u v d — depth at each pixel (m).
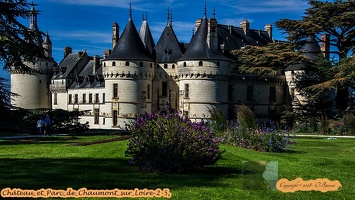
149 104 55.66
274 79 61.97
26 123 35.22
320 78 48.75
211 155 13.31
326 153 20.67
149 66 55.31
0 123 34.06
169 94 56.66
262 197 9.98
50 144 22.19
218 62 52.50
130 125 14.35
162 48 58.19
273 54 48.91
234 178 12.11
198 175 12.48
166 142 12.91
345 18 44.47
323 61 47.56
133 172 12.72
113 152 17.64
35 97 74.69
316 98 47.72
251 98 60.34
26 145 21.47
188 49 53.88
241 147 21.53
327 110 47.09
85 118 67.88
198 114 52.06
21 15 27.06
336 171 14.25
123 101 54.19
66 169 13.05
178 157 12.73
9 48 24.50
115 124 54.88
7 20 25.73
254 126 23.61
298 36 48.72
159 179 11.67
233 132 22.67
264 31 70.31
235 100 58.53
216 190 10.46
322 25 47.16
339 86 44.50
